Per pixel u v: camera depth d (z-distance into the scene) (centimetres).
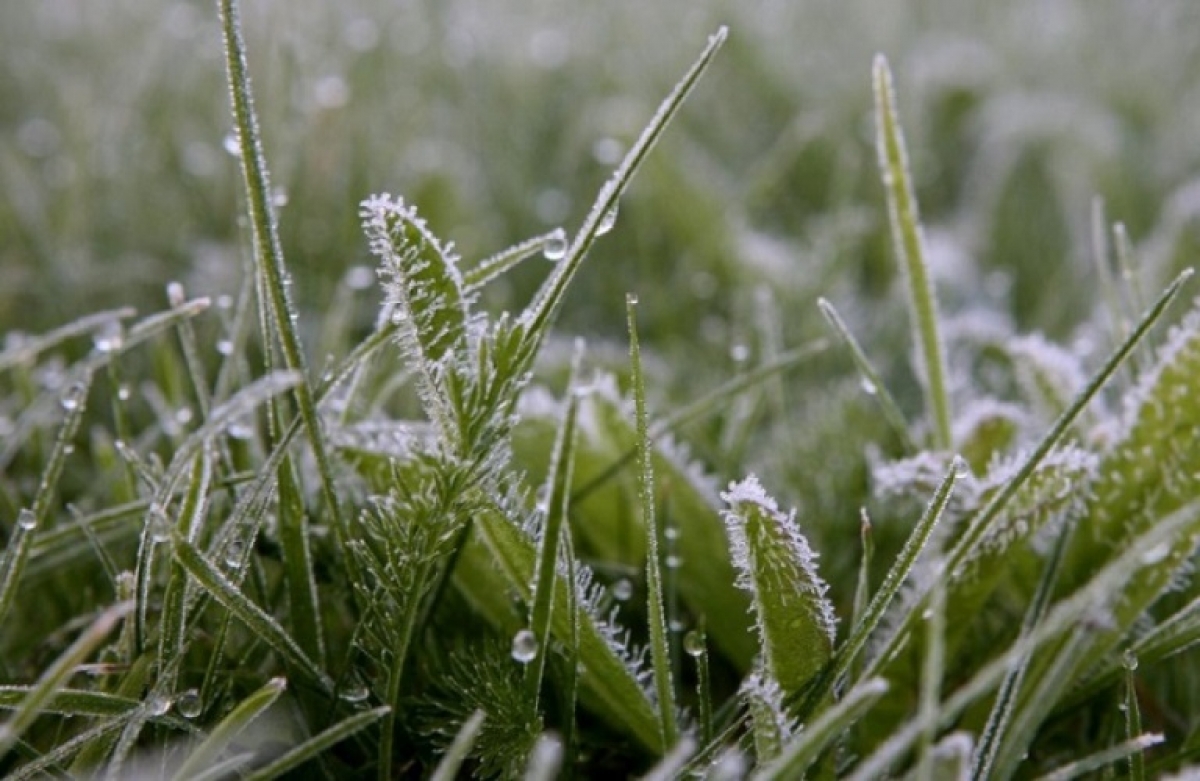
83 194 39
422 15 56
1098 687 24
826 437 30
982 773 22
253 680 24
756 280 40
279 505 23
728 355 35
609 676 23
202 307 25
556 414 27
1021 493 24
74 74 51
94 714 22
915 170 49
